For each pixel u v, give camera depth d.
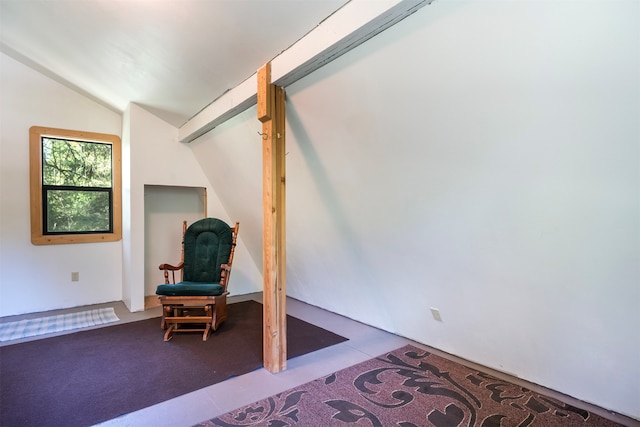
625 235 1.54
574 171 1.56
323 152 2.58
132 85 3.32
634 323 1.69
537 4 1.27
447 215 2.18
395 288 2.97
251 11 1.92
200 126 3.49
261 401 2.02
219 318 3.35
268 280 2.43
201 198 4.82
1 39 3.37
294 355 2.71
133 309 3.93
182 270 3.74
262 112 2.34
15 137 3.77
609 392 1.90
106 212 4.37
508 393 2.11
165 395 2.08
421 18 1.54
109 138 4.28
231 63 2.48
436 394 2.10
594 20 1.21
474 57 1.53
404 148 2.09
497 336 2.36
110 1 2.15
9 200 3.74
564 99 1.42
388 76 1.84
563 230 1.73
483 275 2.23
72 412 1.90
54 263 3.99
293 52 2.07
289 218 3.47
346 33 1.71
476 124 1.72
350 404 1.99
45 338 3.06
